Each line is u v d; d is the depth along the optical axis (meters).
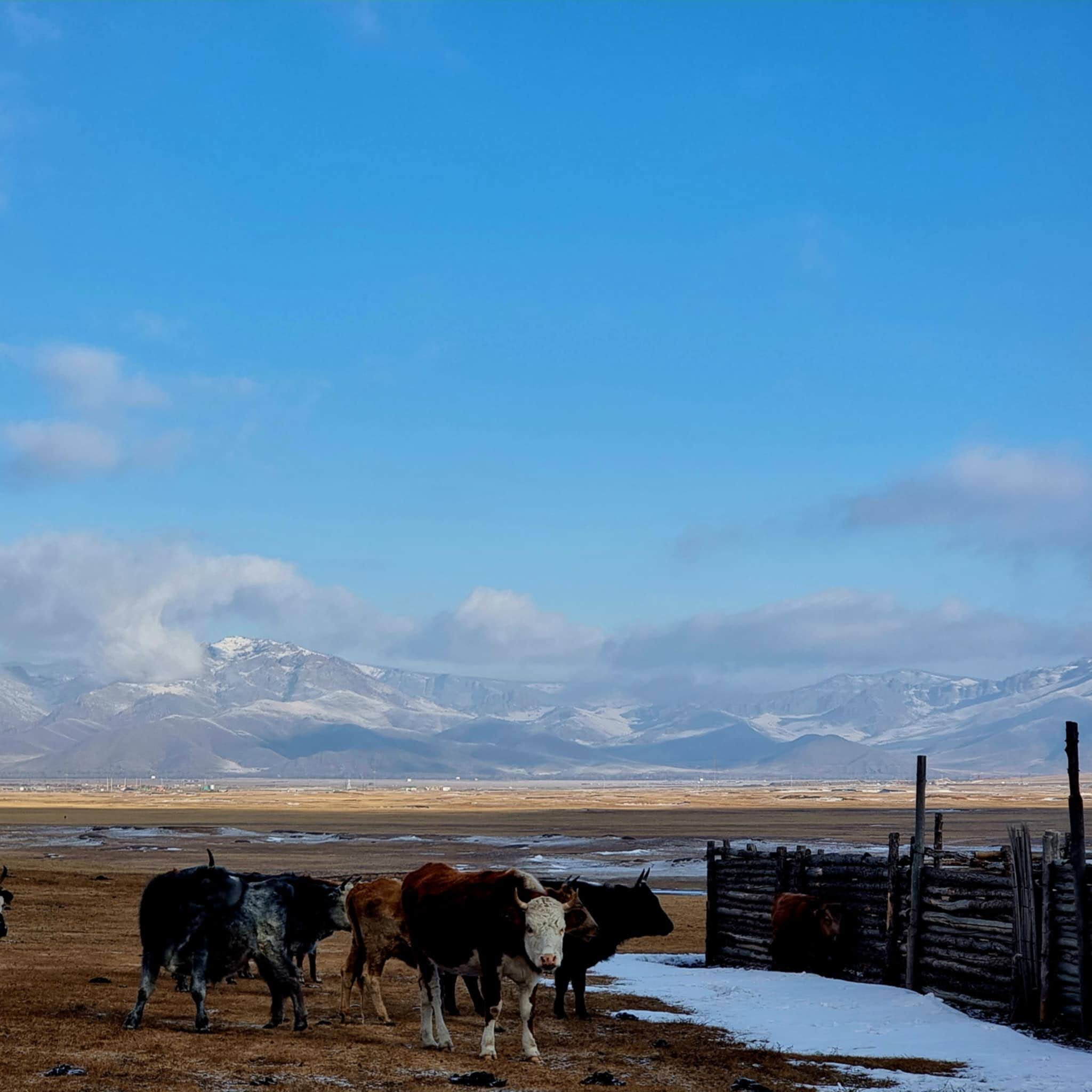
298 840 121.69
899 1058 19.00
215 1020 19.58
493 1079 15.77
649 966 30.89
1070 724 22.64
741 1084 16.61
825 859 29.48
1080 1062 18.84
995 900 24.05
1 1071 14.75
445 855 97.00
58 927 36.12
